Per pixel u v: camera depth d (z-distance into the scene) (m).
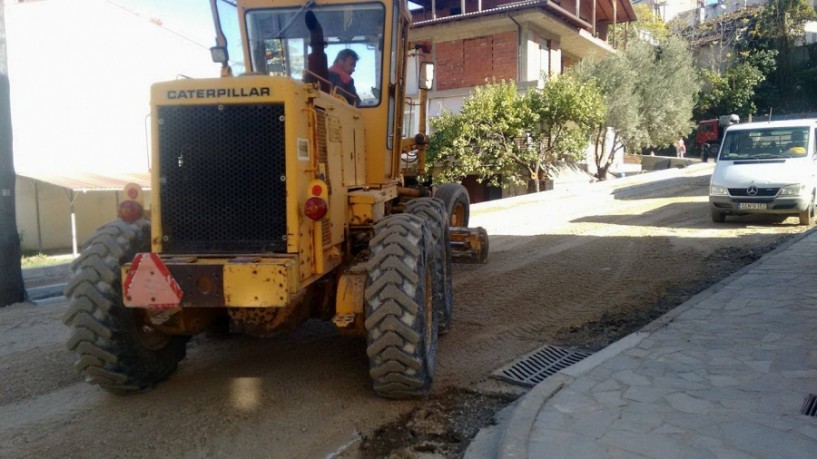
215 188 4.58
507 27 25.28
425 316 4.85
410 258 4.71
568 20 26.08
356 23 6.19
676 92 28.12
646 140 28.23
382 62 6.23
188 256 4.57
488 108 22.08
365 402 5.00
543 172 23.67
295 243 4.49
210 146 4.57
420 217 5.34
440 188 10.30
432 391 5.20
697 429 4.05
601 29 33.97
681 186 22.30
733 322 6.25
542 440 3.96
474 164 22.22
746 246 10.77
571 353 6.07
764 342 5.64
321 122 4.95
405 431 4.55
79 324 4.69
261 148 4.52
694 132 38.41
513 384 5.35
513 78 25.33
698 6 53.94
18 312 8.41
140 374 5.04
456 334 6.68
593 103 22.80
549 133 22.84
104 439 4.41
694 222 13.81
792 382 4.75
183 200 4.61
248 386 5.33
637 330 6.37
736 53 39.53
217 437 4.42
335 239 5.20
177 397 5.12
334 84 6.26
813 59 39.34
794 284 7.53
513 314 7.39
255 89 4.46
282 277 4.25
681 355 5.42
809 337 5.71
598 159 27.42
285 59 6.27
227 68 5.95
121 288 4.76
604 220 14.81
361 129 6.14
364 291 4.75
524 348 6.23
